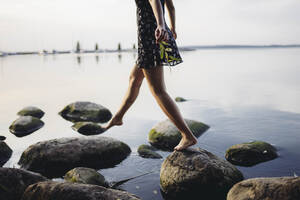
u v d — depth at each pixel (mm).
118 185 2441
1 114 5367
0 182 1991
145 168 2814
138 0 2199
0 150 3123
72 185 1805
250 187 1892
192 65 20625
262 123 4402
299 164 2781
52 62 27156
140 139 3793
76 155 2959
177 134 3648
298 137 3641
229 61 25094
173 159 2459
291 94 7000
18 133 4129
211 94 7422
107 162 3000
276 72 13219
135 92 2531
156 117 5031
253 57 32188
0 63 25859
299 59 24922
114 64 22969
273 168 2709
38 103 6570
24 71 16328
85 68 18578
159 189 2381
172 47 2146
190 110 5469
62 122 4797
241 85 9031
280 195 1715
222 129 4125
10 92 8258
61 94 7875
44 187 1813
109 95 7680
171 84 9789
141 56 2203
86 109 5297
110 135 4000
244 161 2896
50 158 2885
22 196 1858
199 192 2264
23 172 2133
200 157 2398
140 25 2195
